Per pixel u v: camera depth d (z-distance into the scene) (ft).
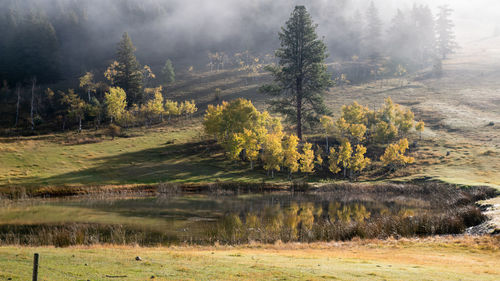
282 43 301.22
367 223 97.91
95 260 45.50
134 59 482.28
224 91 509.76
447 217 94.22
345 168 243.60
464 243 70.23
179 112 396.57
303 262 49.55
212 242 86.07
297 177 239.50
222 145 277.03
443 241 74.54
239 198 182.29
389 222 93.91
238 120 276.21
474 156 248.73
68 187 187.83
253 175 238.48
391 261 53.26
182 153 279.49
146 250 62.64
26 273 35.55
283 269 42.14
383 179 227.20
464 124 323.57
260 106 419.95
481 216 94.43
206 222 117.08
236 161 265.75
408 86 479.41
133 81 465.47
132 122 384.68
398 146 240.12
